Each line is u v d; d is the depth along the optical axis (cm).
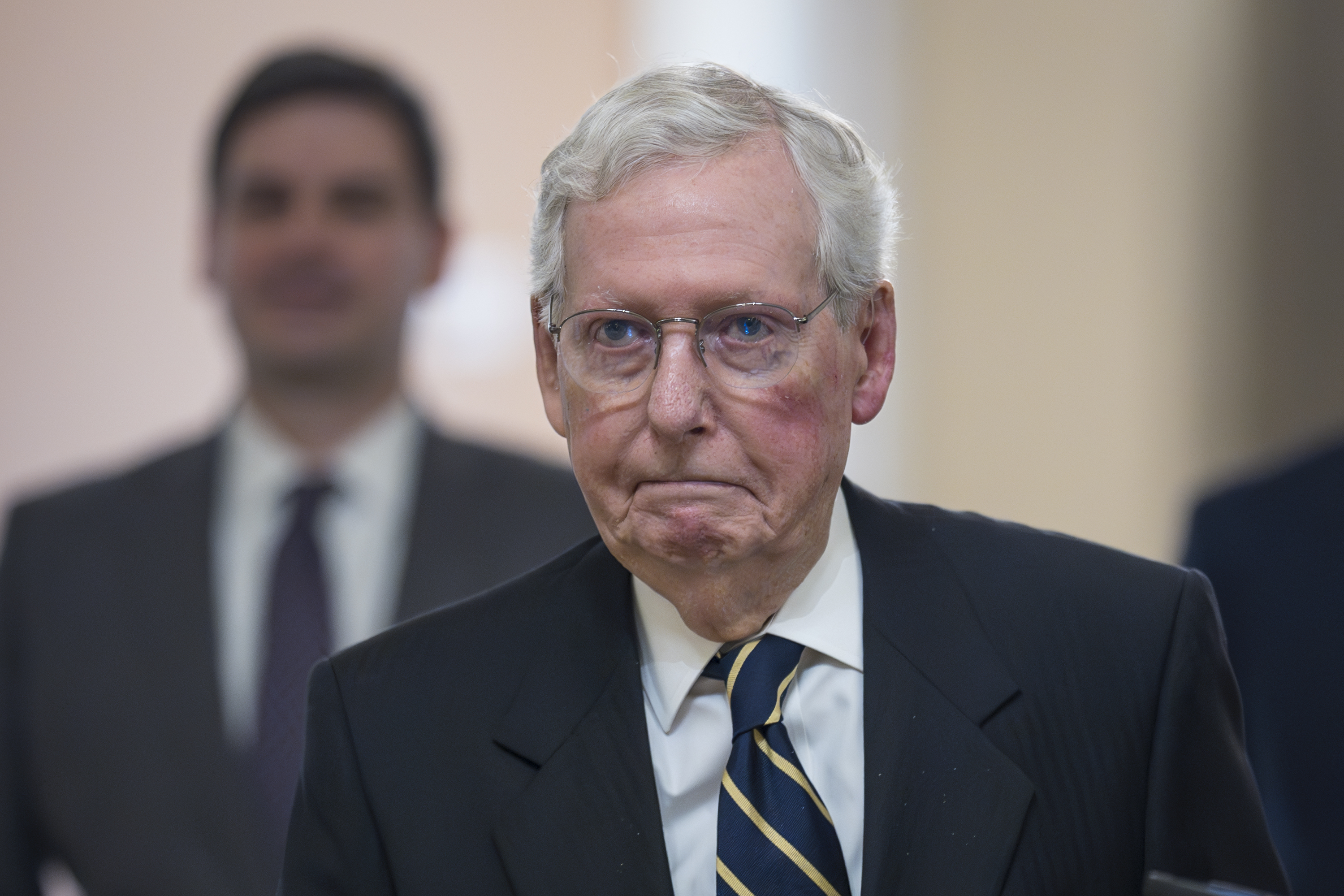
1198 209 944
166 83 841
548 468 627
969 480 927
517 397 883
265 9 857
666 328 264
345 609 598
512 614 316
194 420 833
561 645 308
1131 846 283
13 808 579
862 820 288
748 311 264
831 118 285
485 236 891
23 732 584
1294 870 432
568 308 277
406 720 302
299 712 585
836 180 277
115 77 834
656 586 282
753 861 273
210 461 616
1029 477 929
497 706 301
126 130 834
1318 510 454
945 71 930
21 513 609
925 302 927
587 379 272
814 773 293
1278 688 447
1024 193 933
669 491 268
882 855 274
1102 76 936
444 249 681
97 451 823
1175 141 944
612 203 267
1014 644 295
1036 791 281
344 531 608
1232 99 943
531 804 288
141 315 832
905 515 324
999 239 931
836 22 920
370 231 634
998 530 321
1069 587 303
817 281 272
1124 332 935
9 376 816
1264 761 447
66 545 598
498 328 883
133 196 834
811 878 271
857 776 293
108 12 834
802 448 270
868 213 283
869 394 297
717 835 279
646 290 262
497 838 287
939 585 305
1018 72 931
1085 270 938
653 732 300
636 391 268
